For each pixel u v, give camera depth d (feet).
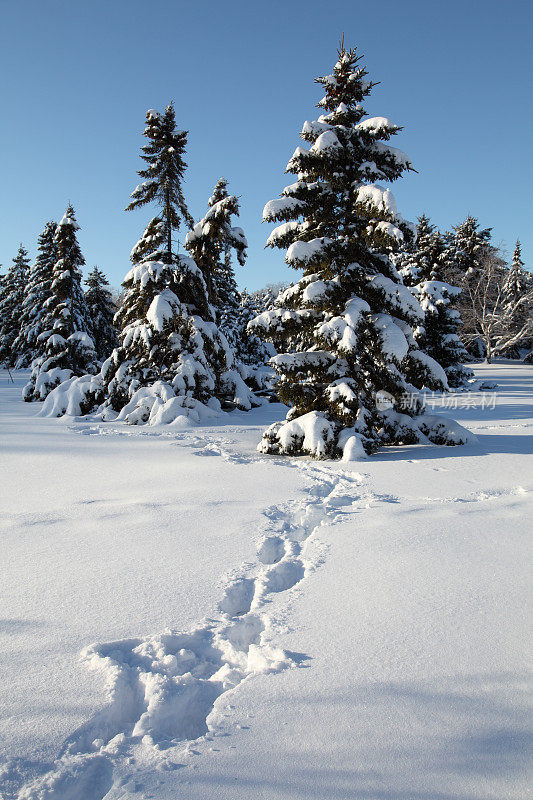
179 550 15.05
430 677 8.49
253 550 15.05
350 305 34.22
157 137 58.39
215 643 9.91
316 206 36.17
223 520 18.07
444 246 116.88
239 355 126.93
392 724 7.29
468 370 108.27
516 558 14.11
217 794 6.08
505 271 174.81
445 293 110.22
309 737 7.06
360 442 31.99
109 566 13.80
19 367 160.25
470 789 6.10
